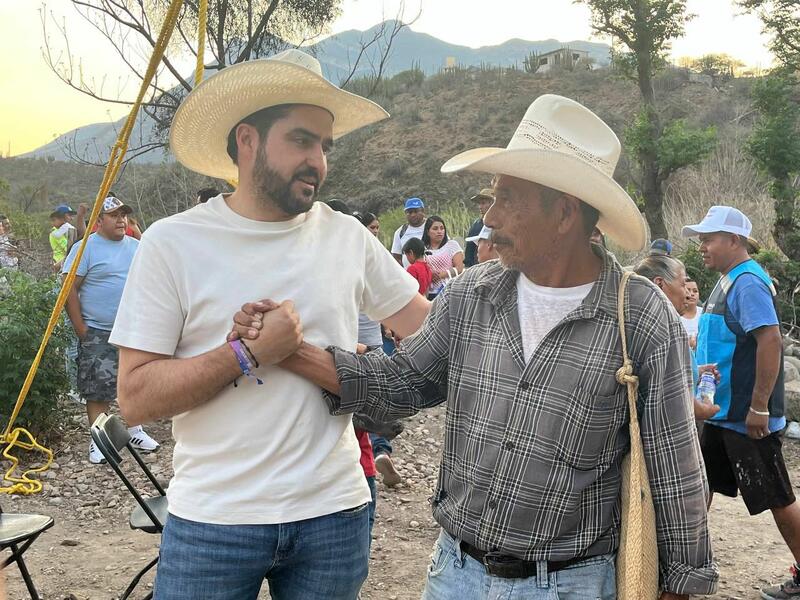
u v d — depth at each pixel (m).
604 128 2.34
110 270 6.57
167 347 2.33
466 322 2.37
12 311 6.69
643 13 13.26
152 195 14.86
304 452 2.34
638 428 2.13
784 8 11.84
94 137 11.13
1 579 2.05
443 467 2.41
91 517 5.74
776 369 4.18
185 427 2.37
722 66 39.84
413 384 2.45
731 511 5.96
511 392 2.22
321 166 2.38
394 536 5.44
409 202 10.36
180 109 2.41
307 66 2.46
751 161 14.70
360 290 2.61
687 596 2.17
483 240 6.35
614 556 2.23
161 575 2.37
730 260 4.46
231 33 10.63
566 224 2.24
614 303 2.19
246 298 2.34
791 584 4.45
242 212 2.41
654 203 13.59
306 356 2.32
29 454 6.78
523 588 2.20
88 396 6.62
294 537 2.34
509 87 42.09
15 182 34.69
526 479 2.17
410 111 40.97
